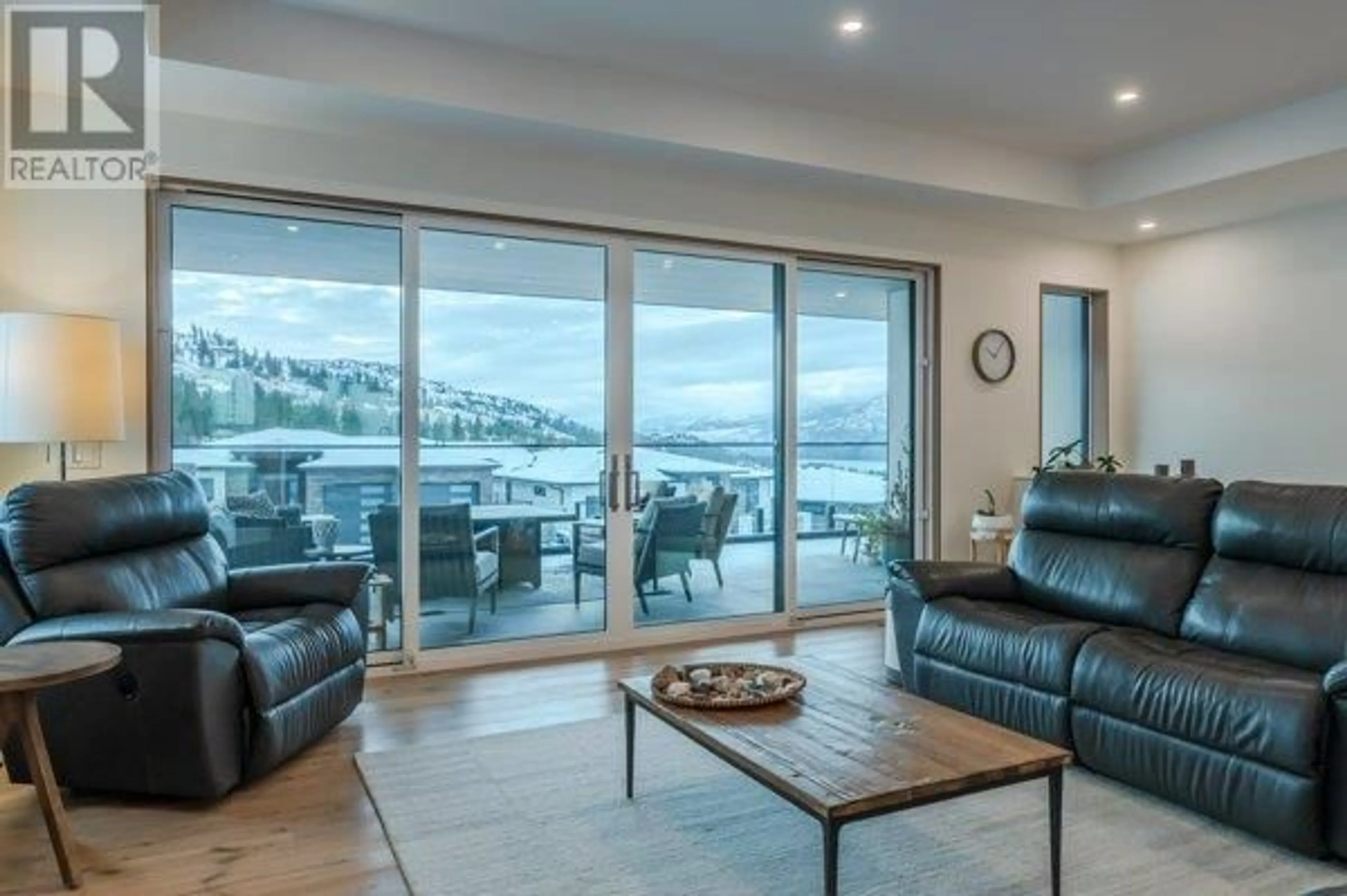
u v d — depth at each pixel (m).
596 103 4.19
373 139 4.27
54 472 3.79
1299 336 5.67
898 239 5.73
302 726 3.14
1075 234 6.33
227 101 3.80
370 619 4.37
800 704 2.54
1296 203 5.50
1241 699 2.56
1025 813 2.75
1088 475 3.91
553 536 4.82
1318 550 3.01
